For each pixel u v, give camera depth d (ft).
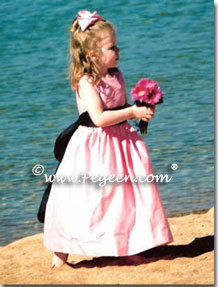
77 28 37.22
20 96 81.35
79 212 36.40
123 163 36.70
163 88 80.89
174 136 64.23
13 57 99.66
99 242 35.96
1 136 67.97
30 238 44.14
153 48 99.09
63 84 85.35
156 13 118.42
